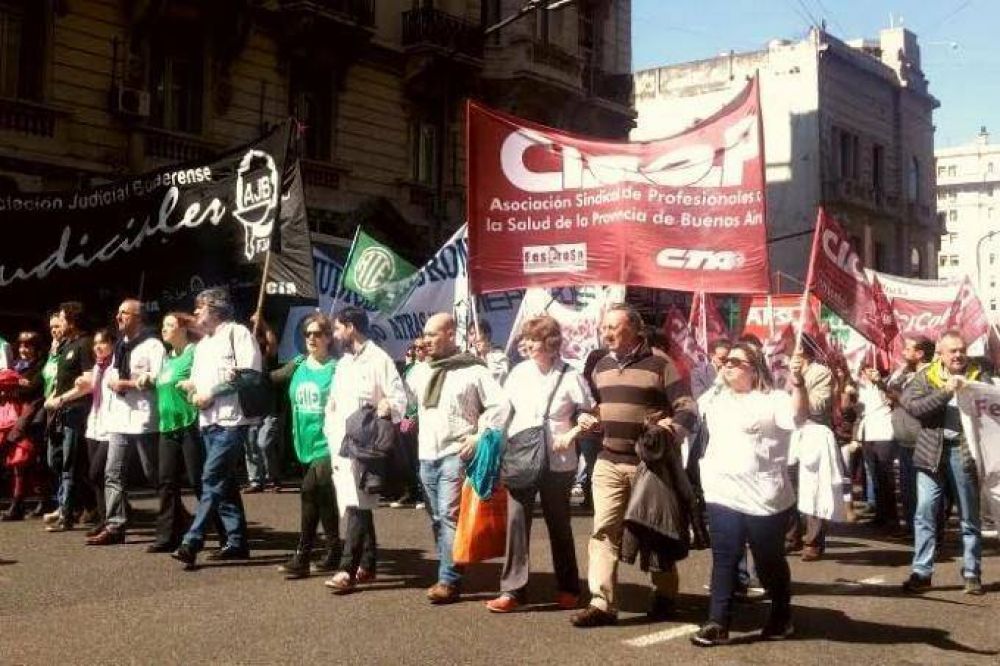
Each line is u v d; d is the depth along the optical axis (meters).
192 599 6.71
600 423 6.34
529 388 6.55
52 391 9.88
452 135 24.25
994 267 118.94
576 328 12.33
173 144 18.72
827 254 8.95
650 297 28.78
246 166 9.41
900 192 43.03
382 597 6.89
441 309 12.24
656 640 5.88
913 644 5.93
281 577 7.47
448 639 5.80
